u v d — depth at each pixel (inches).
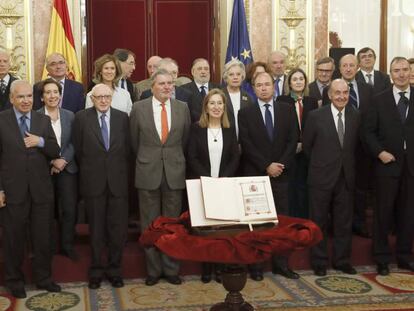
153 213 186.1
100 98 180.4
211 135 184.1
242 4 263.0
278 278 191.0
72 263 190.2
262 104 191.9
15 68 251.9
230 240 115.9
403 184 195.2
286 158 188.5
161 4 290.0
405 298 171.3
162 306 166.6
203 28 291.9
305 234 121.9
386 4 289.0
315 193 193.0
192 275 196.7
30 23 251.0
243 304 129.6
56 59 205.3
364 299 170.6
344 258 196.9
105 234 193.3
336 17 286.2
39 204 175.3
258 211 126.4
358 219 217.5
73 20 260.4
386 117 193.5
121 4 287.9
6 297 173.8
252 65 226.7
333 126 192.1
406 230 197.6
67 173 190.2
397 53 291.6
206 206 124.0
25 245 183.9
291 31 270.5
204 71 211.5
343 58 212.7
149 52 290.7
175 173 183.9
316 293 176.2
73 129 187.2
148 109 184.5
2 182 172.1
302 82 206.4
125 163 186.4
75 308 164.7
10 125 172.7
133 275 194.5
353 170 193.9
